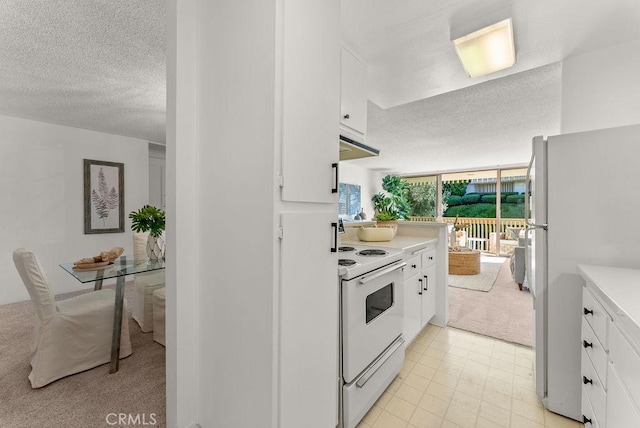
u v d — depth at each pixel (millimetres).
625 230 1386
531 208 1781
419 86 2430
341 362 1406
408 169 8734
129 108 3139
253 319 1073
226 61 1158
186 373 1287
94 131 4027
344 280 1399
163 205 5438
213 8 1222
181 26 1240
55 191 3688
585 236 1473
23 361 2061
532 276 1758
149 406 1613
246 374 1103
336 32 1290
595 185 1446
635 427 814
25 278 1750
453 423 1523
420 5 1501
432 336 2596
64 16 1670
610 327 1015
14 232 3400
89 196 3967
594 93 1902
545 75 2502
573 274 1510
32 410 1573
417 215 9531
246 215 1093
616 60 1834
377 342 1658
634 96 1787
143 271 2145
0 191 3307
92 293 2330
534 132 4340
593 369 1208
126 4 1584
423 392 1780
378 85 2414
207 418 1277
